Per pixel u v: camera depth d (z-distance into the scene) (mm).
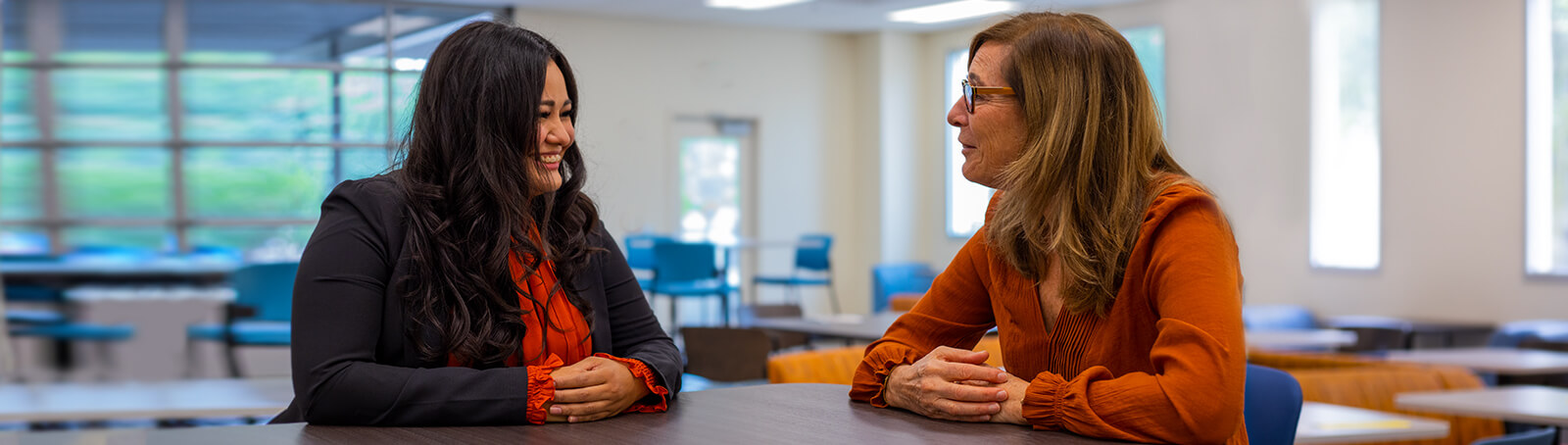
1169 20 10516
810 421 1585
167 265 8758
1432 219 8805
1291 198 9680
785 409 1701
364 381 1562
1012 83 1638
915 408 1650
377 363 1675
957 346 1885
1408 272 8969
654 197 11602
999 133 1660
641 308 2000
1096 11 10992
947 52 12320
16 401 3330
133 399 3365
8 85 9945
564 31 11117
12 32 9938
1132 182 1610
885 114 12344
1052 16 1677
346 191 1695
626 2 10617
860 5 10797
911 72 12508
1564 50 8164
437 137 1726
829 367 4180
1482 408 3658
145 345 7293
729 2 10648
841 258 12633
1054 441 1441
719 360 6133
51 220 10016
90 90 10070
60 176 10039
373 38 10594
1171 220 1563
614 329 1978
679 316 12008
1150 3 10641
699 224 11922
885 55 12328
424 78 1756
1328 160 9484
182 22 10180
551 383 1578
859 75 12570
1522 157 8250
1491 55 8406
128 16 10102
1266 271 9898
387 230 1673
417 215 1685
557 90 1772
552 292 1799
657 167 11602
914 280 11070
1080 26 1641
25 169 9992
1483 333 8477
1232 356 1476
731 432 1499
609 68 11344
